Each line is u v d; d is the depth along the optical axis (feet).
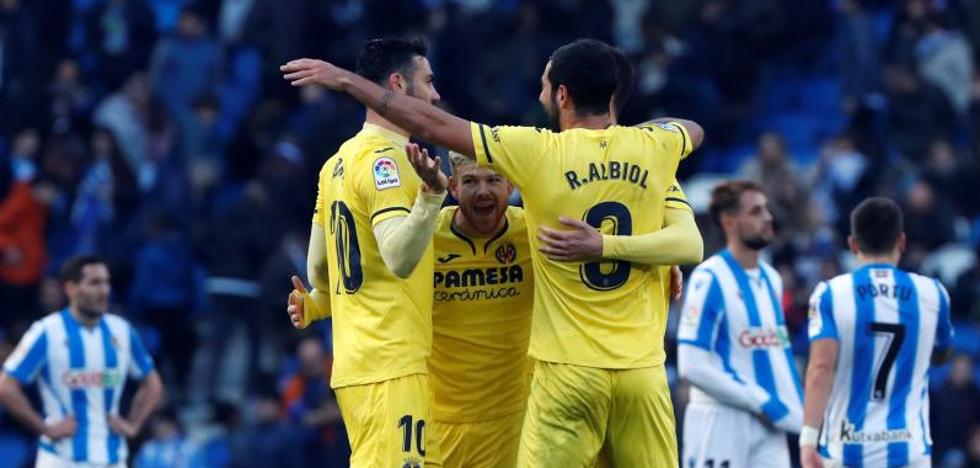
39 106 237.25
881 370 106.11
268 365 198.80
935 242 209.56
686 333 117.70
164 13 282.15
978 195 220.02
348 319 88.43
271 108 229.66
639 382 86.28
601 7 235.81
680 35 248.73
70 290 137.90
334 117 211.82
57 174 222.07
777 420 116.06
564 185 84.38
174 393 202.28
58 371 136.87
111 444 138.62
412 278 87.51
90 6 256.32
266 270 198.08
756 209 118.32
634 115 224.74
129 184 220.64
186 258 203.31
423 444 87.04
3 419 203.21
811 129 252.62
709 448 118.11
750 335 117.91
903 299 106.22
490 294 92.58
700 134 88.53
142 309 201.77
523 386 94.32
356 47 236.43
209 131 225.97
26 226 211.61
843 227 209.97
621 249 84.07
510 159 83.61
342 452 179.22
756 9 243.19
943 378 196.44
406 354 87.04
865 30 239.91
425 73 88.89
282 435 179.01
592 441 87.30
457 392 93.76
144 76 239.09
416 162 79.97
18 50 240.32
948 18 251.39
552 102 87.35
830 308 106.22
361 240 87.20
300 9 239.50
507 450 94.58
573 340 85.81
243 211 201.87
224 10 265.13
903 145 226.58
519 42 230.68
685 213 87.30
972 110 232.53
